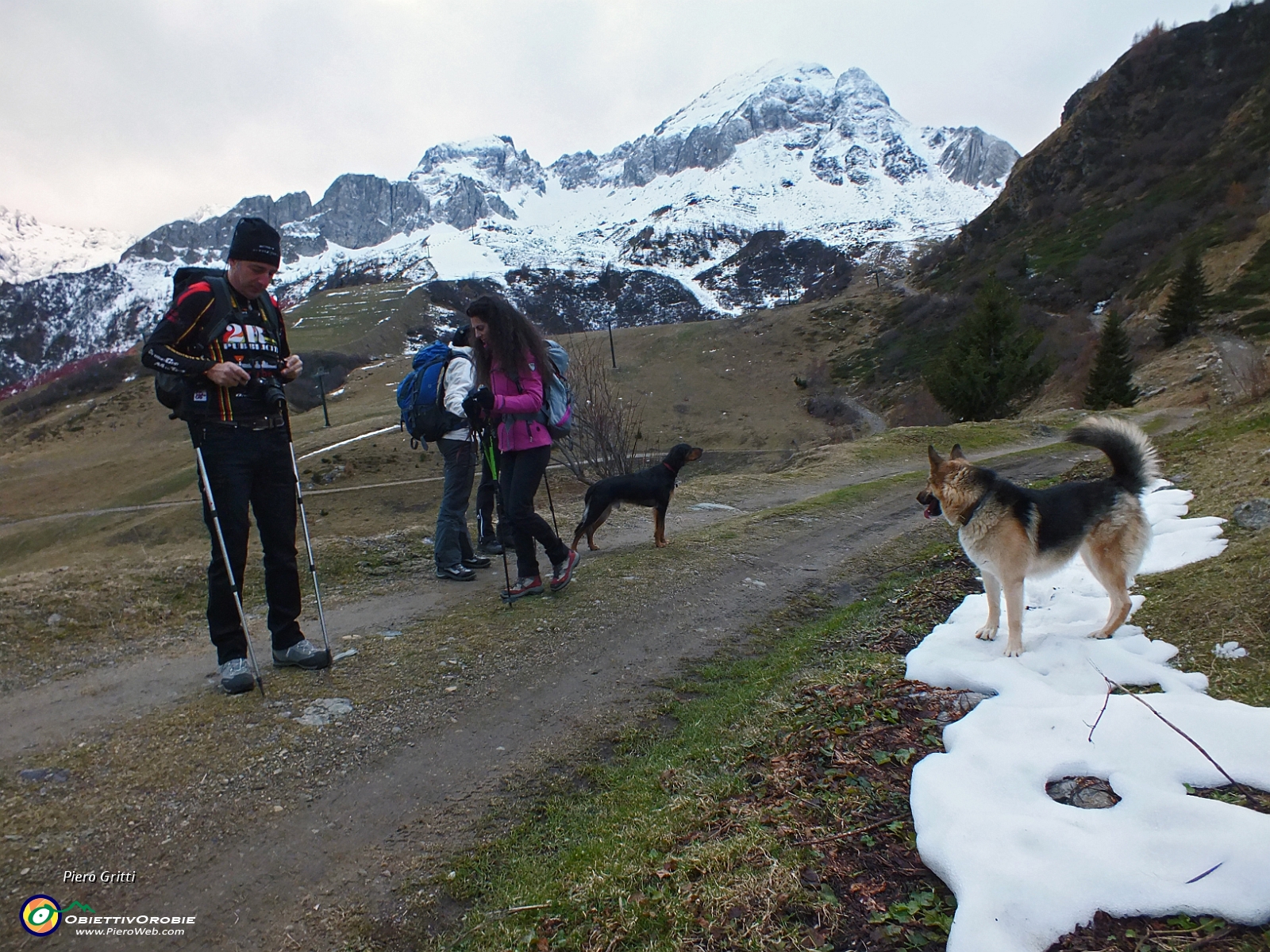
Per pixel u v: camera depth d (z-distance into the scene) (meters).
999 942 2.05
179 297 3.89
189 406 3.90
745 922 2.37
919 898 2.36
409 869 2.86
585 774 3.54
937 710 3.62
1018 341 34.84
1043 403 47.44
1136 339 49.97
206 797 3.20
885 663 4.43
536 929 2.52
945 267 112.75
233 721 3.81
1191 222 70.44
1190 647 3.72
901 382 77.31
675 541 8.36
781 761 3.37
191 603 5.91
